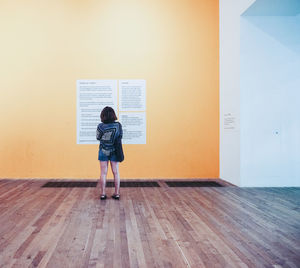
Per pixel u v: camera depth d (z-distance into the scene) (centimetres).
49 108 538
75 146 539
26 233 244
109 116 363
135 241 227
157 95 552
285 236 243
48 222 276
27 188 447
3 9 538
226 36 524
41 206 338
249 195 407
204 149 558
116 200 372
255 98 470
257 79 471
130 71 548
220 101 555
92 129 541
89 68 544
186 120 556
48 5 541
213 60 560
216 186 477
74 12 543
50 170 537
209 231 254
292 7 438
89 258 194
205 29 560
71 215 300
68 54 541
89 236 238
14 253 202
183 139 555
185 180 534
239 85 470
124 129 546
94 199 376
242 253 206
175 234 245
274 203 360
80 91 541
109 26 548
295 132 475
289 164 475
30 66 537
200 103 558
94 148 541
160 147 551
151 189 448
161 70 552
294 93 475
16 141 535
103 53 545
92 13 546
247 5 437
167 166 552
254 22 468
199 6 561
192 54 558
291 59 473
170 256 199
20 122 536
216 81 561
